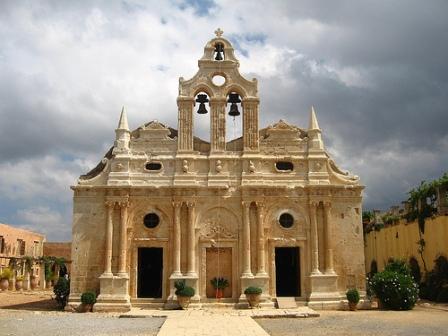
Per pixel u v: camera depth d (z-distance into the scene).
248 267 38.97
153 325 29.31
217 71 42.16
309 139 41.75
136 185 39.94
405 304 37.66
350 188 40.56
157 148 41.22
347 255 39.84
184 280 38.38
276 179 40.72
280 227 39.97
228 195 40.16
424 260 49.59
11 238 67.75
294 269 43.22
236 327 27.14
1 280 59.59
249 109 41.56
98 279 38.88
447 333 25.28
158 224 39.78
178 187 39.72
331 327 28.12
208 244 39.72
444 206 46.47
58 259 70.69
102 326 28.70
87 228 39.59
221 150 41.06
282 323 30.38
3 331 26.12
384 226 61.41
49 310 38.94
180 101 41.53
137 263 39.47
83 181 40.12
